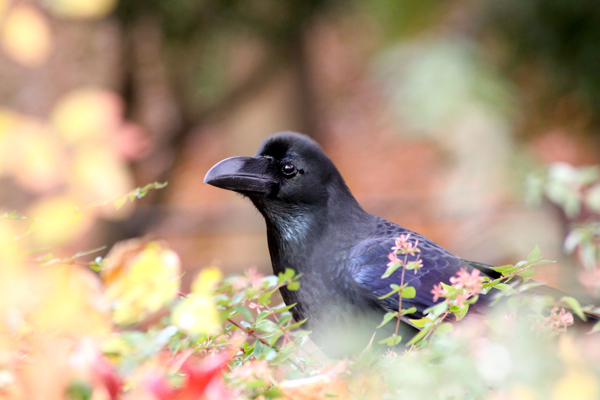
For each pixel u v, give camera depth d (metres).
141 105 21.12
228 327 5.45
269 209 8.88
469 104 12.02
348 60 39.03
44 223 3.37
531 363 3.74
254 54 21.81
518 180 12.34
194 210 21.69
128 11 18.09
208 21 18.73
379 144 35.50
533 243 13.92
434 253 8.62
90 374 3.48
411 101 11.98
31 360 3.79
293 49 21.91
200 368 3.54
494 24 14.55
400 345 8.04
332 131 37.16
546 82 15.43
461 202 13.23
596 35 14.77
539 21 14.60
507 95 12.66
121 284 3.89
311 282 8.60
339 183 9.07
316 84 25.94
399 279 8.24
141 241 4.18
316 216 8.76
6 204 12.21
